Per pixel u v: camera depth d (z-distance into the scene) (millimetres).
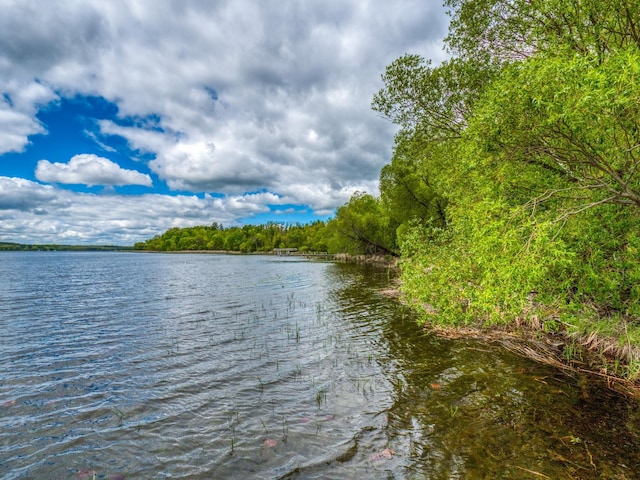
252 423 6273
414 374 8414
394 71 15914
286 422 6289
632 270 7746
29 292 26250
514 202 7621
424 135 17156
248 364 9500
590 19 8398
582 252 7934
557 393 7059
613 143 6152
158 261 89438
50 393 7711
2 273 46875
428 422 6125
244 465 5039
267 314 16547
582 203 7102
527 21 10586
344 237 63781
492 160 7172
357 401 7082
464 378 8016
